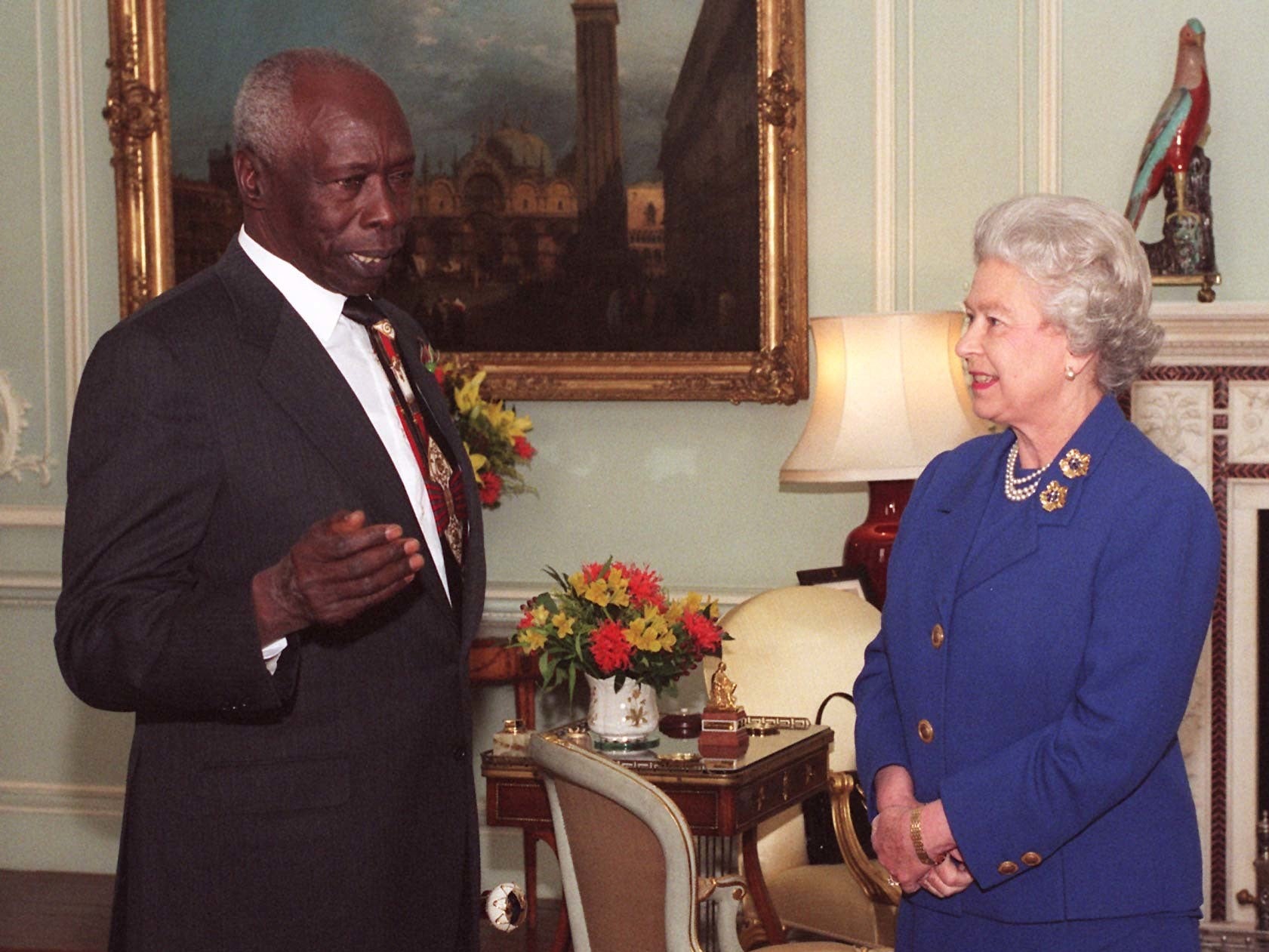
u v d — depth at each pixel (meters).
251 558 2.04
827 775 3.62
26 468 5.58
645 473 5.18
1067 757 1.94
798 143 4.92
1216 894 4.61
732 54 4.96
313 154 2.10
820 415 4.39
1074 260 2.03
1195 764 4.62
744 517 5.12
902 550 2.27
